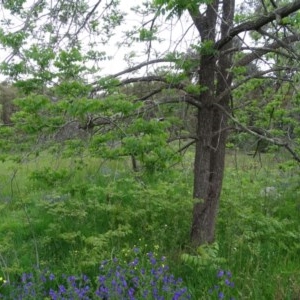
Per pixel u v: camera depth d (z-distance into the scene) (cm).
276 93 497
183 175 559
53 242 455
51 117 326
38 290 344
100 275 354
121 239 447
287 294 345
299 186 636
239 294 344
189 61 356
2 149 367
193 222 445
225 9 384
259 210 557
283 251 448
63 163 439
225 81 390
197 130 423
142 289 322
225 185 595
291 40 370
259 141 467
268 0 420
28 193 638
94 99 303
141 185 498
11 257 424
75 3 398
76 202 490
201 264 368
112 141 338
